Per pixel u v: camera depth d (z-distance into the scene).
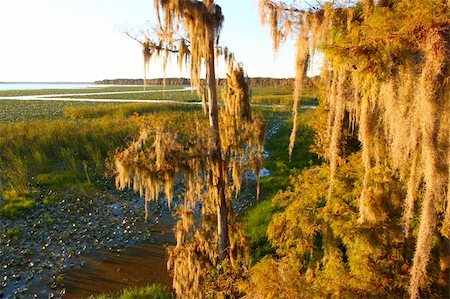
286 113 42.81
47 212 15.39
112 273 11.41
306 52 6.24
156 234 13.98
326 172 7.84
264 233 12.46
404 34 3.42
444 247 5.18
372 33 3.62
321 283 5.72
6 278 10.88
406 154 3.97
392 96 3.79
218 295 6.64
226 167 8.23
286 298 4.79
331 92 6.11
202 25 6.85
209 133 7.78
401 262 5.62
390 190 5.60
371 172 5.78
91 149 21.64
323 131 11.16
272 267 5.12
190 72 7.34
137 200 17.03
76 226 14.34
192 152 7.84
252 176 19.81
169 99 71.62
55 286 10.66
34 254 12.26
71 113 40.03
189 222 8.21
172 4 6.48
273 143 27.05
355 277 5.62
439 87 3.28
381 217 5.62
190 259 7.90
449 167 3.43
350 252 6.26
